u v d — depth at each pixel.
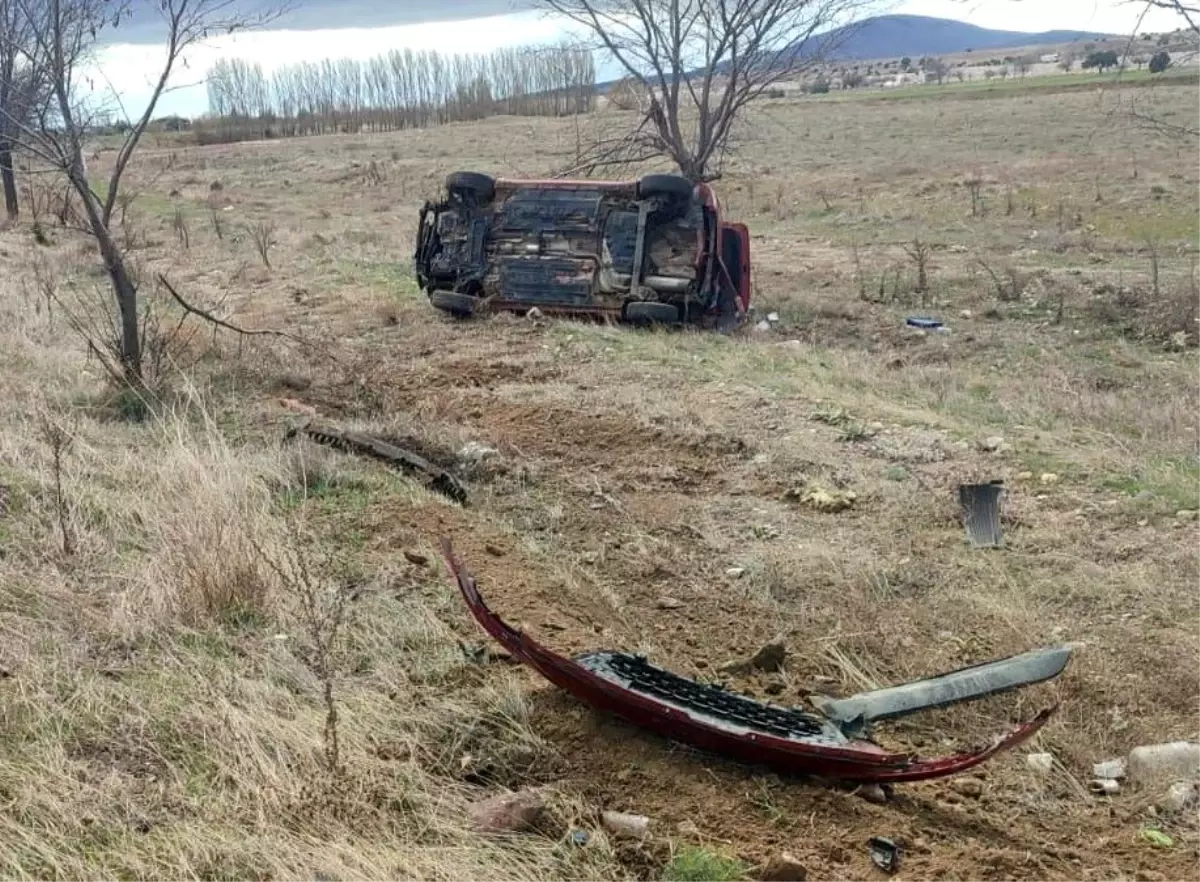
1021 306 14.02
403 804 3.65
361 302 14.21
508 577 5.59
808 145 41.59
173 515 5.80
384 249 19.67
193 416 8.24
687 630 5.46
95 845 3.34
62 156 8.66
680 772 3.95
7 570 5.21
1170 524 6.34
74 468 6.65
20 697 4.10
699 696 4.28
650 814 3.74
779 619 5.57
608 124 21.88
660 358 10.77
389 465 7.31
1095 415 8.80
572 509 6.98
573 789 3.83
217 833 3.39
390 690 4.35
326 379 10.04
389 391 9.85
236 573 5.01
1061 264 17.20
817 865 3.51
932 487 7.10
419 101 78.38
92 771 3.71
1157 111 36.72
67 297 13.69
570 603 5.45
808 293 15.21
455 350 11.58
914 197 26.09
